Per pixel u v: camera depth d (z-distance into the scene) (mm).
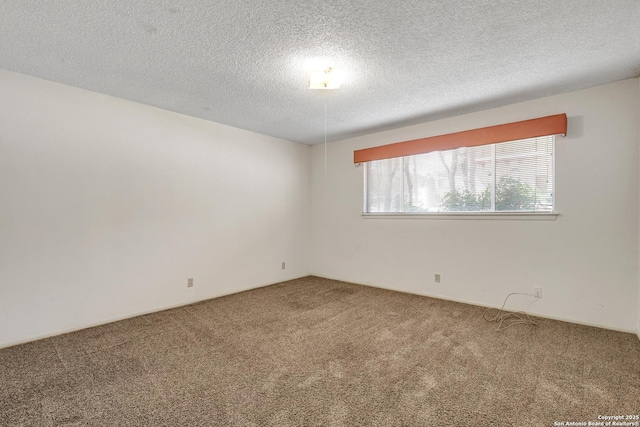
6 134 2377
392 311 3209
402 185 4047
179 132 3443
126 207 3029
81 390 1777
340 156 4703
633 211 2531
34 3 1591
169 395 1731
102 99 2869
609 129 2627
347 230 4617
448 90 2777
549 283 2930
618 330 2602
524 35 1907
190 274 3539
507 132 3074
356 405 1644
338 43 1993
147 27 1817
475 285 3395
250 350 2303
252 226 4230
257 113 3434
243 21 1755
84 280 2764
